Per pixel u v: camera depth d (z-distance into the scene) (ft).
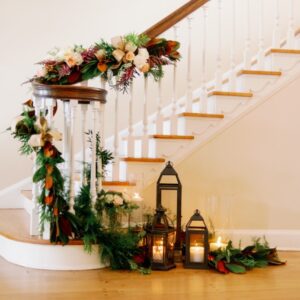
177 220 10.96
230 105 12.61
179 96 16.66
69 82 10.71
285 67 12.94
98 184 10.67
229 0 16.79
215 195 12.42
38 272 9.62
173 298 8.09
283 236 12.65
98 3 16.15
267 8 16.79
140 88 16.44
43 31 15.71
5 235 10.74
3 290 8.39
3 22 15.38
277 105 12.80
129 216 10.53
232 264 10.14
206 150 12.44
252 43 16.78
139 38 11.22
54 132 9.71
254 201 12.62
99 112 10.88
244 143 12.62
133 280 9.18
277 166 12.76
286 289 8.71
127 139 12.74
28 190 15.75
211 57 16.83
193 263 10.21
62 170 10.58
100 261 10.05
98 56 10.62
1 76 15.42
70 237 9.96
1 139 15.55
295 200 12.80
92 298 8.01
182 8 12.41
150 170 12.08
